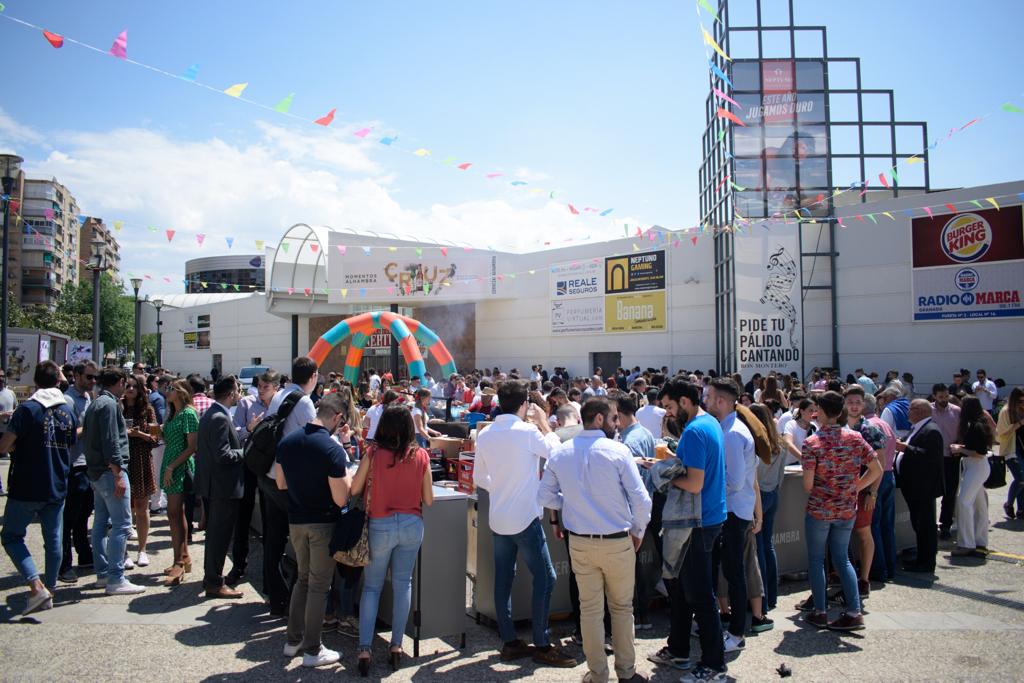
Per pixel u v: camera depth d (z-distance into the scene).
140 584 6.23
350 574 4.94
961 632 5.20
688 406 4.70
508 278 26.89
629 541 4.21
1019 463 9.01
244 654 4.68
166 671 4.36
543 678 4.39
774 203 19.83
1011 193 16.75
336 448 4.55
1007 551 7.65
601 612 4.22
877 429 6.37
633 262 23.91
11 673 4.28
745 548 5.17
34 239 63.22
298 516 4.51
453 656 4.76
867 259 19.00
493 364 28.14
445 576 4.86
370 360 30.28
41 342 18.75
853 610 5.16
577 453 4.28
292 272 29.41
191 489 6.53
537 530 4.70
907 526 7.53
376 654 4.75
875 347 18.75
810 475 5.25
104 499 6.00
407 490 4.46
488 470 4.76
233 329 41.19
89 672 4.31
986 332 17.05
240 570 6.26
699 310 22.33
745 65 20.16
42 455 5.42
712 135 22.22
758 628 5.21
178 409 6.39
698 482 4.33
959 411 8.27
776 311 18.39
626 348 24.06
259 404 7.71
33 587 5.32
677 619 4.59
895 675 4.41
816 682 4.30
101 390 5.97
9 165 14.59
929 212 15.57
